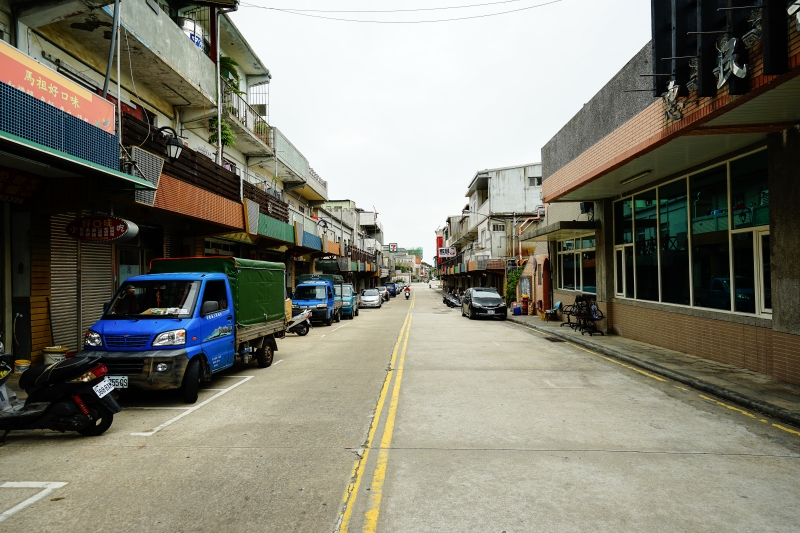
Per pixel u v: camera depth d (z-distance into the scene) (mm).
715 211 10125
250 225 15625
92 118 8133
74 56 9797
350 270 42125
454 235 60938
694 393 7785
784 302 8039
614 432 5715
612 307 15641
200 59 12961
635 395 7660
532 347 13586
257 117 19203
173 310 7559
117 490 4109
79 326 10500
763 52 5383
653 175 11914
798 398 6938
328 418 6344
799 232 7680
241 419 6320
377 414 6535
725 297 9875
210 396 7664
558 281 21891
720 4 6477
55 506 3812
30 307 9125
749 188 9070
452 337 16297
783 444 5297
